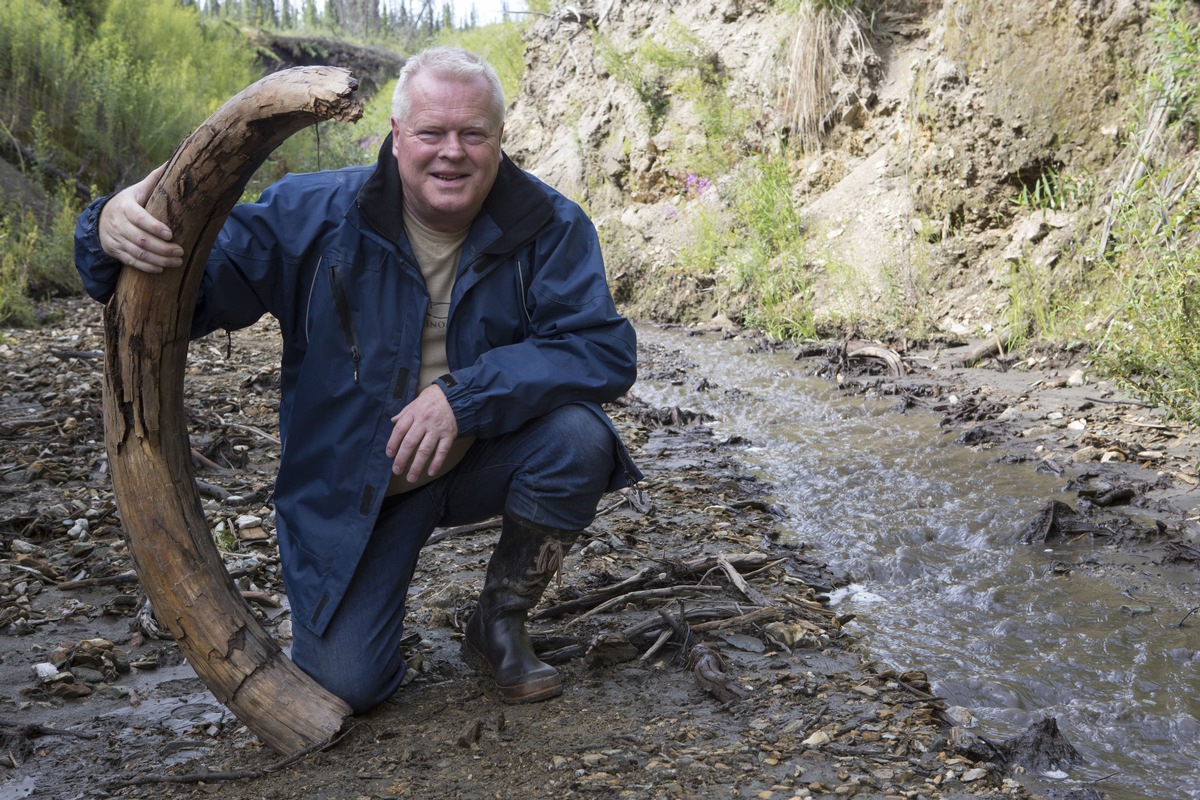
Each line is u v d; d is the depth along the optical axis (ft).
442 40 77.05
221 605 8.09
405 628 10.64
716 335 32.17
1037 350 23.50
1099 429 17.71
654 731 8.06
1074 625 10.75
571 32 51.52
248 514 14.61
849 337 27.53
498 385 8.19
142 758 8.27
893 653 10.13
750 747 7.75
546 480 8.57
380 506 8.42
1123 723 8.72
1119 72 24.30
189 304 7.86
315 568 8.53
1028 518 13.87
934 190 28.68
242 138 7.23
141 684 9.75
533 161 51.72
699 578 11.68
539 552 8.82
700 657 9.16
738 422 21.06
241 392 23.25
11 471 16.57
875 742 7.86
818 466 17.29
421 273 8.53
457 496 9.02
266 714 8.05
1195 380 16.81
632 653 9.53
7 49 51.78
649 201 41.37
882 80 33.81
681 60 40.16
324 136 67.77
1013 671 9.68
